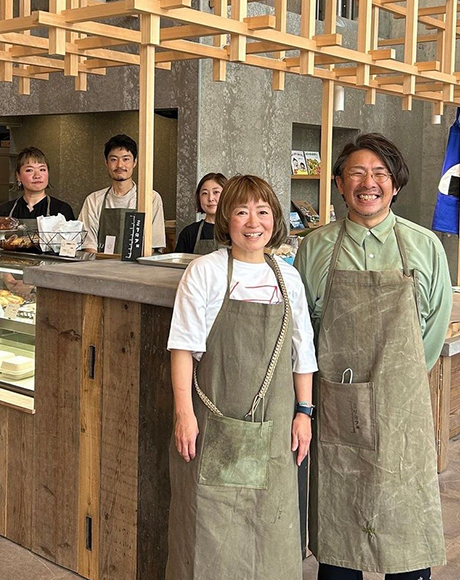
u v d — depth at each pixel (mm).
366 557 2725
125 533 3160
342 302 2680
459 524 3957
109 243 5582
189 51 4043
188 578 2645
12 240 4320
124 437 3119
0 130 9023
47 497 3438
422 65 4312
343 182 2719
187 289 2559
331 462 2748
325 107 4500
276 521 2641
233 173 6926
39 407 3416
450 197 5688
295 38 3645
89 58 4676
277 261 2668
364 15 4004
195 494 2604
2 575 3336
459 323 4434
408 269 2676
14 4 7699
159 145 8148
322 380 2721
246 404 2561
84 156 8305
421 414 2682
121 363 3098
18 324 3773
